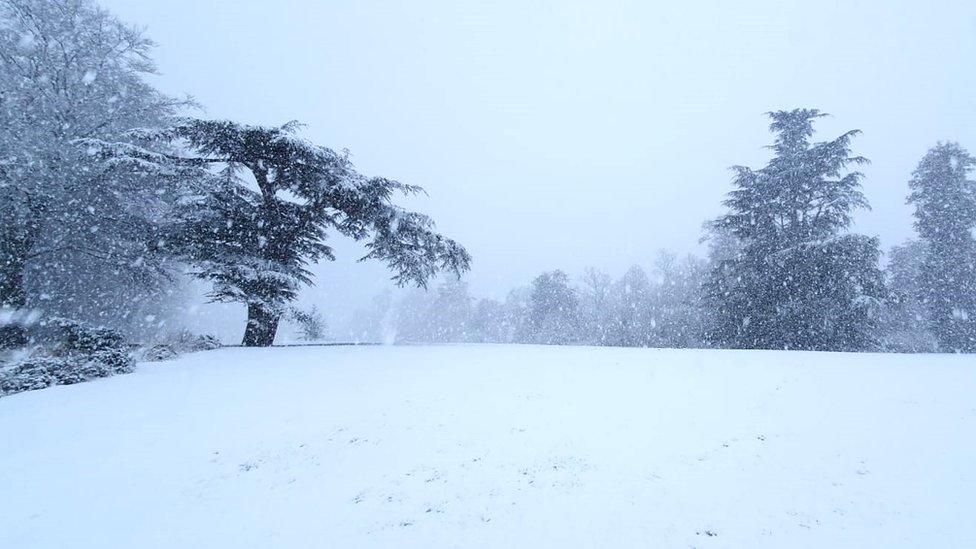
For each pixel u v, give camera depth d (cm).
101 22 1978
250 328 1775
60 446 727
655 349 1465
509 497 500
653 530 418
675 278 4725
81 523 522
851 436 581
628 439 621
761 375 909
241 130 1659
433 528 456
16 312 1670
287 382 1049
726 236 3356
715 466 529
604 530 425
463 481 545
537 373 1032
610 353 1336
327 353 1444
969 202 2878
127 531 501
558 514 459
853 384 809
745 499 456
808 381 845
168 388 1018
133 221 1900
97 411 875
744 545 387
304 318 1777
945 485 452
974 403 672
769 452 554
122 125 1994
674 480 504
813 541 384
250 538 468
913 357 1113
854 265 2111
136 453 698
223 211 1697
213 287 1669
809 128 2609
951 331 2814
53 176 1702
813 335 2214
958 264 2841
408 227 1794
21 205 1631
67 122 1861
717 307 2653
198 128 1648
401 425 737
